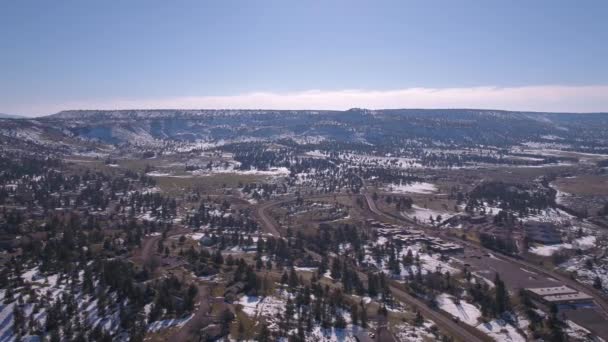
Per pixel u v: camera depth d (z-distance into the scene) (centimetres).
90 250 16550
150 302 12750
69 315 11931
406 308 13975
